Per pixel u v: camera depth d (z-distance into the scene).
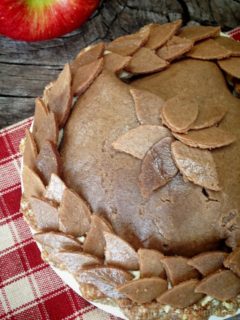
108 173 0.29
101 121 0.29
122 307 0.28
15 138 0.38
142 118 0.29
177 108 0.28
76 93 0.30
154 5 0.42
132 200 0.28
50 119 0.30
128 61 0.31
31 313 0.34
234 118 0.29
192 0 0.42
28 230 0.36
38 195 0.30
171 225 0.28
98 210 0.29
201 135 0.28
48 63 0.41
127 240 0.28
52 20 0.38
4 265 0.35
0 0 0.36
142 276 0.28
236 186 0.28
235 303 0.28
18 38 0.39
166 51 0.31
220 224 0.28
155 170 0.28
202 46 0.31
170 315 0.28
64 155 0.30
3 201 0.37
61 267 0.30
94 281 0.28
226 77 0.31
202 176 0.27
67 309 0.34
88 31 0.41
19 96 0.40
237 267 0.27
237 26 0.41
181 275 0.27
